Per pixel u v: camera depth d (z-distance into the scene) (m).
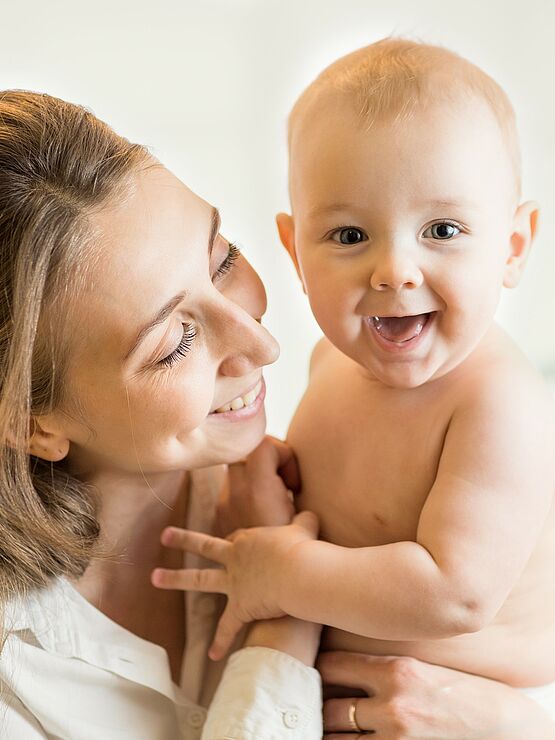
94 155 0.97
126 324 0.96
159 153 1.94
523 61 1.72
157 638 1.21
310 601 1.03
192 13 1.88
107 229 0.95
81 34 1.91
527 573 1.10
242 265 1.11
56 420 1.04
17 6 1.89
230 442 1.09
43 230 0.94
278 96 1.90
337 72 1.05
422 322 1.01
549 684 1.13
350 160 0.98
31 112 1.00
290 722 1.04
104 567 1.17
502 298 1.65
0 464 1.01
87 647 1.10
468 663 1.10
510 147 1.04
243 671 1.08
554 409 1.06
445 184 0.96
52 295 0.95
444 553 0.99
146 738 1.12
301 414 1.23
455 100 0.99
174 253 0.97
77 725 1.08
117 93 1.93
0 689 1.07
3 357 1.00
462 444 1.02
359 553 1.03
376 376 1.04
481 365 1.06
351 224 0.99
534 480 1.01
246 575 1.10
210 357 1.02
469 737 1.05
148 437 1.03
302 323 1.94
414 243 0.98
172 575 1.15
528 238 1.08
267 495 1.18
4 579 1.06
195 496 1.26
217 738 1.04
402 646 1.11
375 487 1.10
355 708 1.08
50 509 1.07
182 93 1.93
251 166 1.95
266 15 1.86
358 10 1.83
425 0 1.78
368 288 0.99
